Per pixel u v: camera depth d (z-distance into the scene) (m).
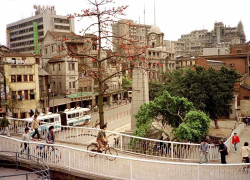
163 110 20.25
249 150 14.55
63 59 53.66
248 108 45.12
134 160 11.67
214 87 32.84
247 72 65.19
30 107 44.03
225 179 11.17
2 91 40.38
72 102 56.50
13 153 13.85
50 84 56.84
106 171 11.61
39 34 92.38
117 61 17.86
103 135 13.87
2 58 44.44
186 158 15.09
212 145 15.88
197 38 165.00
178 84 34.38
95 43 16.77
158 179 11.00
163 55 84.88
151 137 20.03
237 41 137.88
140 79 24.53
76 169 11.86
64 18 96.88
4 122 17.84
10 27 103.50
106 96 67.56
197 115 18.34
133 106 24.91
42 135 18.03
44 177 11.55
